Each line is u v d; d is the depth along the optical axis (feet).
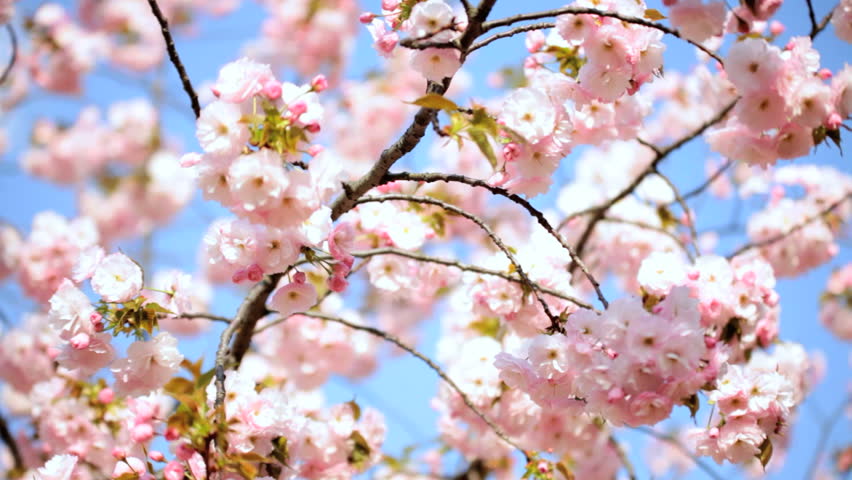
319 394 13.52
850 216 18.66
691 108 22.04
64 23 24.30
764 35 13.38
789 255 17.83
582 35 9.41
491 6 9.05
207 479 8.32
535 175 9.33
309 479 12.65
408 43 8.48
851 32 10.89
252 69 8.16
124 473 9.11
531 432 14.78
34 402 14.44
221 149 7.91
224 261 8.77
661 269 10.90
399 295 13.37
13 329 17.11
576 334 8.52
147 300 9.51
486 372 13.74
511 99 9.08
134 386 9.39
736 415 8.93
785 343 14.32
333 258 8.75
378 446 13.14
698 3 10.66
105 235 24.48
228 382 9.53
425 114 9.23
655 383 8.04
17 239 18.02
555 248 11.76
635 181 15.34
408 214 12.66
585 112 11.73
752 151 10.69
